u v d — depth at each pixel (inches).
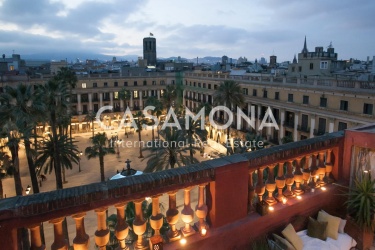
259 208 169.6
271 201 178.5
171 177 135.4
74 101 2760.8
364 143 200.8
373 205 190.1
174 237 144.3
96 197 116.8
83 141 2443.4
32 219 106.2
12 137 901.2
